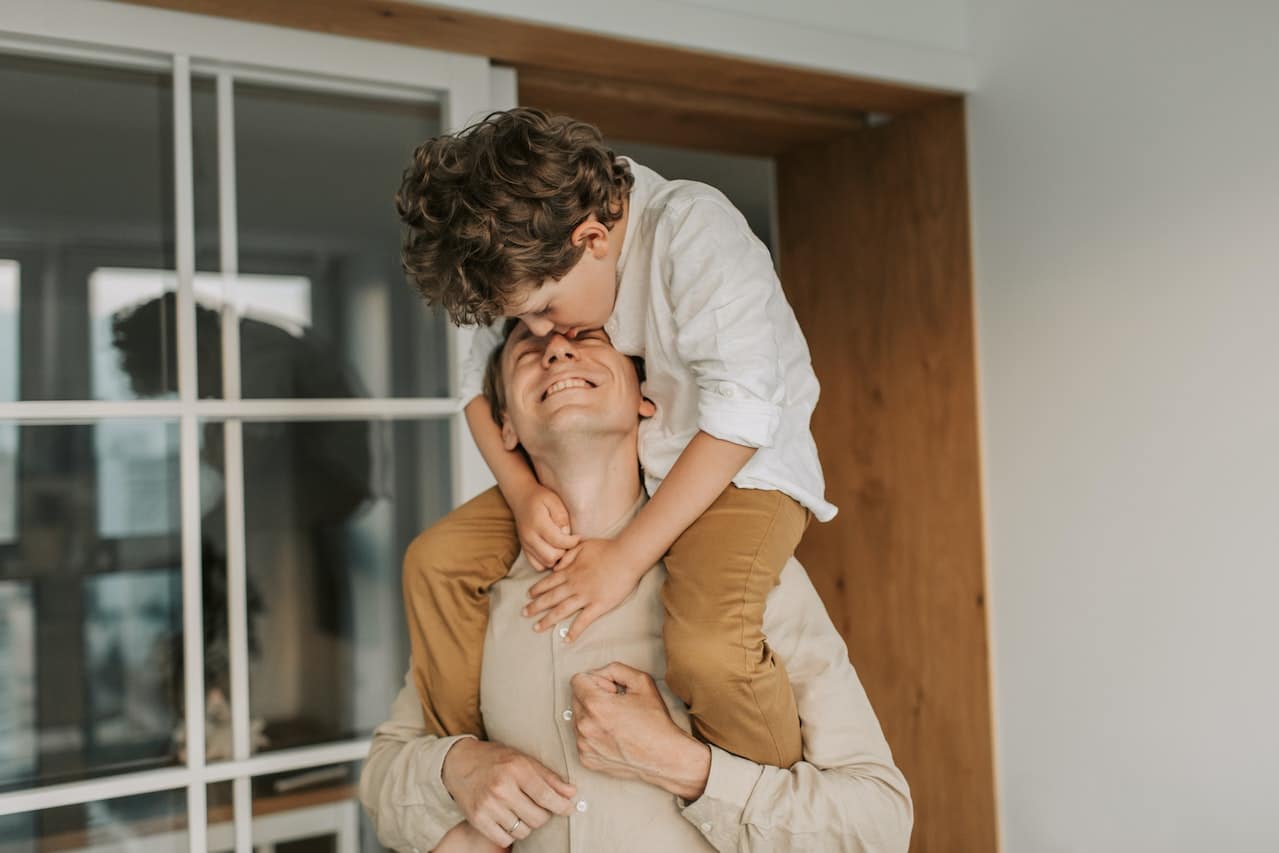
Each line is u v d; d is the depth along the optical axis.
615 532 1.21
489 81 2.14
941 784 2.54
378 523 2.00
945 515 2.52
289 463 1.93
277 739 1.90
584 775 1.13
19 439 1.73
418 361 2.05
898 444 2.62
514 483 1.24
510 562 1.25
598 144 1.16
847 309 2.75
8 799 1.70
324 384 1.96
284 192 1.94
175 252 1.84
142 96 1.83
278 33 1.91
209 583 1.85
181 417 1.83
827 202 2.80
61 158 1.76
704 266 1.21
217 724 1.86
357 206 2.01
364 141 2.02
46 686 1.74
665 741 1.08
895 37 2.38
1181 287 2.04
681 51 2.12
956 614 2.49
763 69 2.25
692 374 1.24
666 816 1.12
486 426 1.31
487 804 1.12
